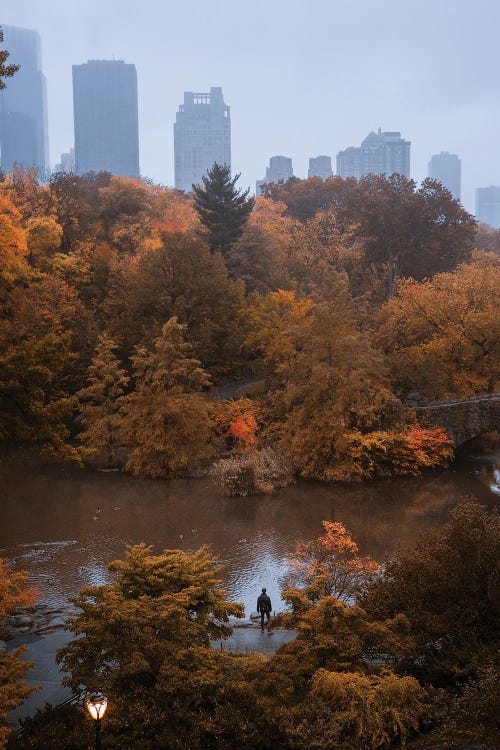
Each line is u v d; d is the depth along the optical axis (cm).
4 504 4178
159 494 4438
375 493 4512
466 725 1363
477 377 5609
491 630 1906
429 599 1958
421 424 5181
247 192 7625
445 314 5778
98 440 4988
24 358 2412
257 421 5359
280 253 8156
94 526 3788
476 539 1942
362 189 8875
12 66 2411
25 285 6153
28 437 2495
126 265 6675
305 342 5209
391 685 1612
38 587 2928
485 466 5175
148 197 8781
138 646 1731
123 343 6084
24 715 1769
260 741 1543
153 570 2002
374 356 5059
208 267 6116
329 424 4797
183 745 1505
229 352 6225
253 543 3544
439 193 8162
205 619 1930
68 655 1789
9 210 6122
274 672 1709
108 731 1547
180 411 4769
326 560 3003
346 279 6375
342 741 1540
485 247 12425
